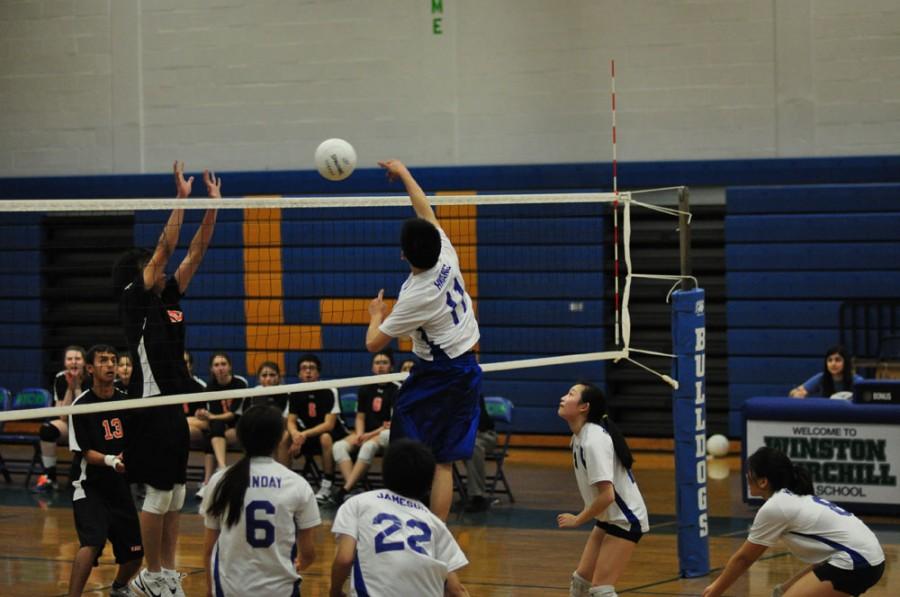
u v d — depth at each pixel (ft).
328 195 53.78
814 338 49.26
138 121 56.24
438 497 21.90
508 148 52.70
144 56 56.13
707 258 51.34
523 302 52.08
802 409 37.93
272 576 18.65
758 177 49.96
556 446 52.16
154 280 25.79
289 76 54.65
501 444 53.01
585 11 51.65
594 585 24.98
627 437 52.31
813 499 22.13
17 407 46.52
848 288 48.91
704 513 30.09
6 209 23.24
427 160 53.47
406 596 17.29
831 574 21.62
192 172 55.83
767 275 49.73
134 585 26.48
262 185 54.39
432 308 21.30
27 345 56.80
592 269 51.34
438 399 21.90
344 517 17.69
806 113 49.83
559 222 51.57
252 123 55.11
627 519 24.75
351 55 53.98
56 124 57.16
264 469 18.86
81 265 56.65
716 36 50.55
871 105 49.32
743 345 50.16
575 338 51.60
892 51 49.03
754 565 31.17
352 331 52.95
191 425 42.37
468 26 52.85
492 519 38.32
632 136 51.47
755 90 50.31
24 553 33.32
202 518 38.78
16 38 57.47
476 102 52.90
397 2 53.42
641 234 51.52
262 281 53.78
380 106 53.78
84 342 56.70
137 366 26.02
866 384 37.24
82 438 25.72
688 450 29.84
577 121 51.96
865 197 48.67
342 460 41.01
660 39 51.03
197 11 55.42
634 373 51.75
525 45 52.31
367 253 52.95
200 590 28.81
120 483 26.23
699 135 50.85
